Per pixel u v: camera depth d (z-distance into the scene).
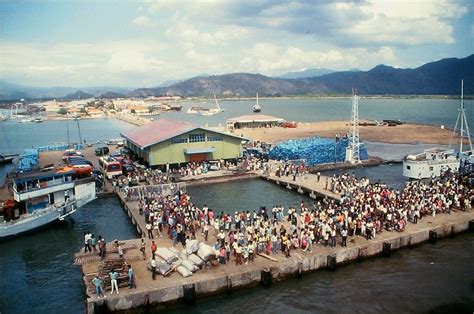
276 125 161.75
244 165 77.00
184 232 39.38
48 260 41.47
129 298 29.56
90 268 33.50
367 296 32.47
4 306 32.44
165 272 32.44
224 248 35.09
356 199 47.56
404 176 72.38
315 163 82.94
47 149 112.06
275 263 34.88
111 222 52.31
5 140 161.62
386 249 39.19
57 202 50.56
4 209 47.16
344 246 38.19
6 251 43.91
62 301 33.22
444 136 123.38
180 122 90.31
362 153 87.06
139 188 59.47
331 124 164.25
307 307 31.03
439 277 35.44
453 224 43.88
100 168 81.25
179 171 72.19
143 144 76.00
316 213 43.44
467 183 58.53
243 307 31.14
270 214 52.50
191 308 30.95
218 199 60.28
